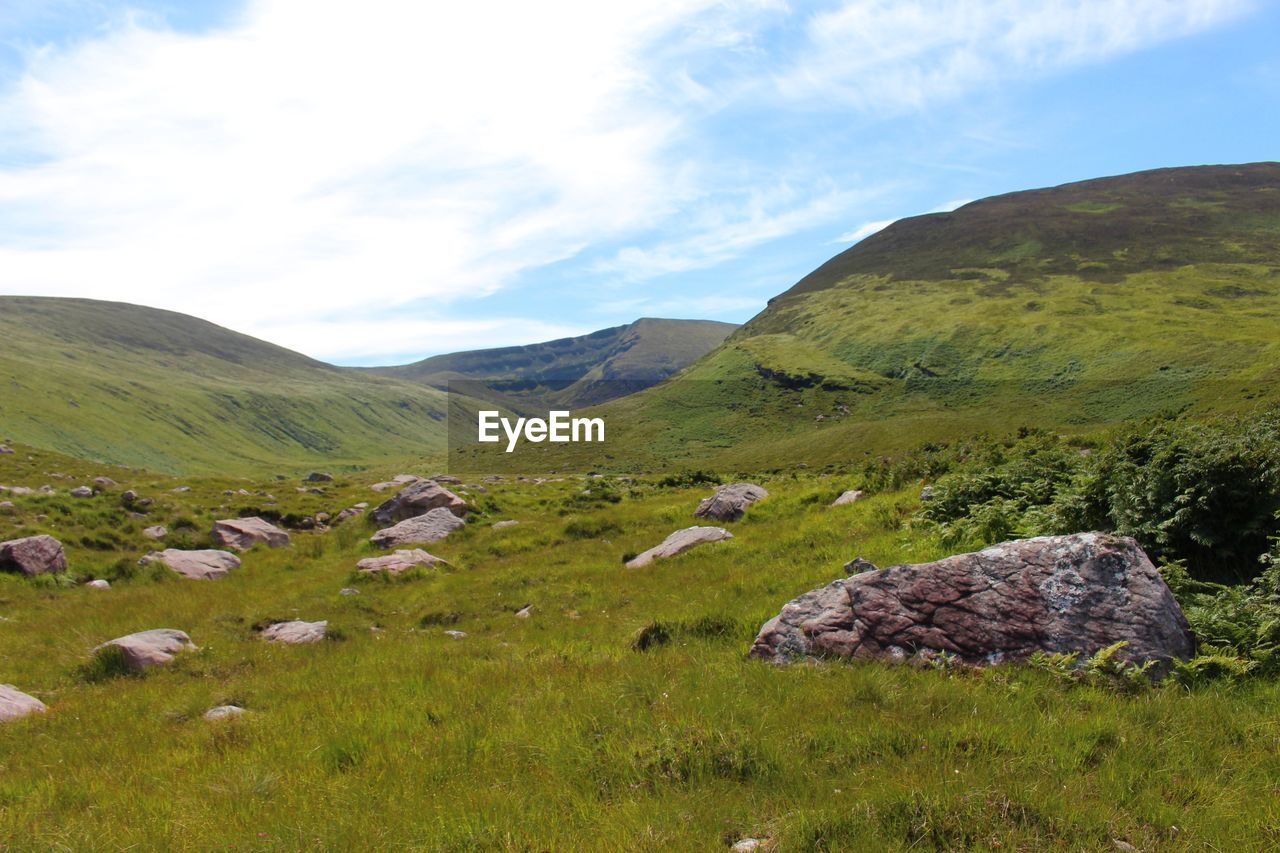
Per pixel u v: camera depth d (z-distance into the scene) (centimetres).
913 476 2303
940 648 980
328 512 3888
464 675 1194
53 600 2069
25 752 983
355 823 656
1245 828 575
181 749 940
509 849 581
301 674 1317
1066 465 1587
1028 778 649
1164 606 925
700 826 608
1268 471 1103
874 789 635
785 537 1969
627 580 1958
